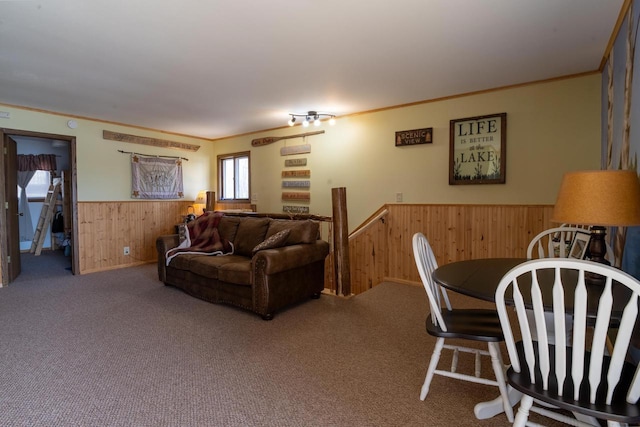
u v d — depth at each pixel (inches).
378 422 65.1
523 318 47.9
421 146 167.2
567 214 61.2
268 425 64.3
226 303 135.3
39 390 76.2
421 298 144.8
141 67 120.9
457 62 118.5
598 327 42.1
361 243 184.5
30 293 153.9
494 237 148.6
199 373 83.6
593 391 42.8
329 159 200.2
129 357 92.0
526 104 140.9
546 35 99.3
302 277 134.8
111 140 206.7
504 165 145.6
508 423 64.7
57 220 277.6
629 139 86.4
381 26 92.8
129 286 166.2
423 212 165.8
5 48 105.1
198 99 160.4
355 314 125.8
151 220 227.5
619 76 96.8
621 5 84.0
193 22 90.0
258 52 109.0
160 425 64.4
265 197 232.7
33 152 273.7
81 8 83.0
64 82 136.2
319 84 140.3
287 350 96.0
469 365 86.6
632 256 76.5
